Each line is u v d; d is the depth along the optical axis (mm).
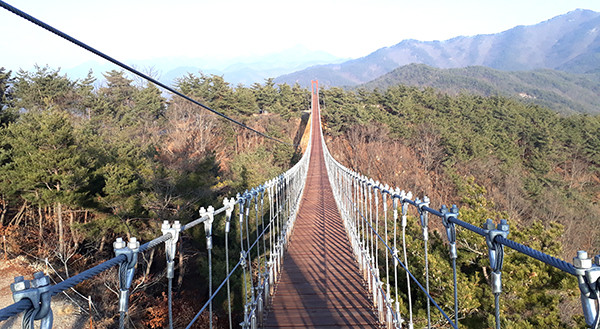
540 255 1367
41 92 31594
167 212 16266
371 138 46062
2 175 16094
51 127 14711
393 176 41094
